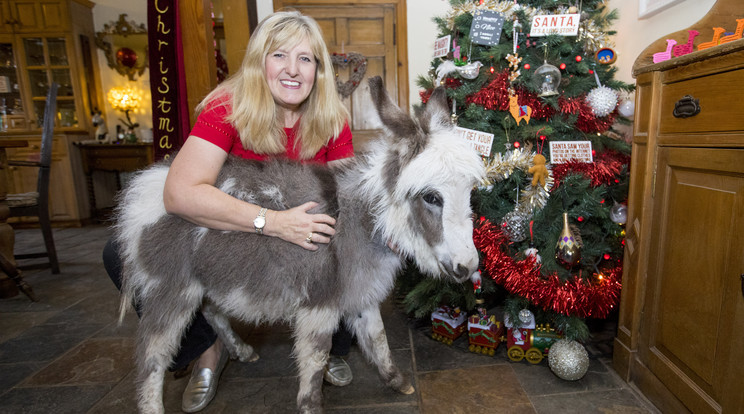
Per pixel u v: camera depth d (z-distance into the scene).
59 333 2.45
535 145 2.08
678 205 1.49
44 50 5.85
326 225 1.29
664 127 1.55
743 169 1.18
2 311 2.81
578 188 1.89
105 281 3.46
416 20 4.19
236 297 1.41
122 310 1.54
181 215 1.30
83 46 6.07
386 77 4.30
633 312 1.74
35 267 3.71
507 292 2.26
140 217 1.44
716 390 1.31
